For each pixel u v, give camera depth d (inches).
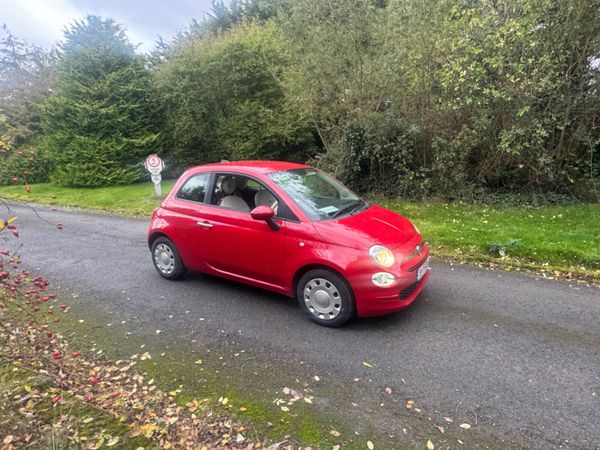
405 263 152.1
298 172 191.6
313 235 155.0
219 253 185.5
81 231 353.7
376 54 373.1
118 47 671.8
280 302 184.4
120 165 651.5
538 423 106.0
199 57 651.5
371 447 98.8
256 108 632.4
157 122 701.3
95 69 649.6
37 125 786.2
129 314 178.2
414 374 128.0
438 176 380.2
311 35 394.3
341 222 159.5
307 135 637.9
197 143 701.3
